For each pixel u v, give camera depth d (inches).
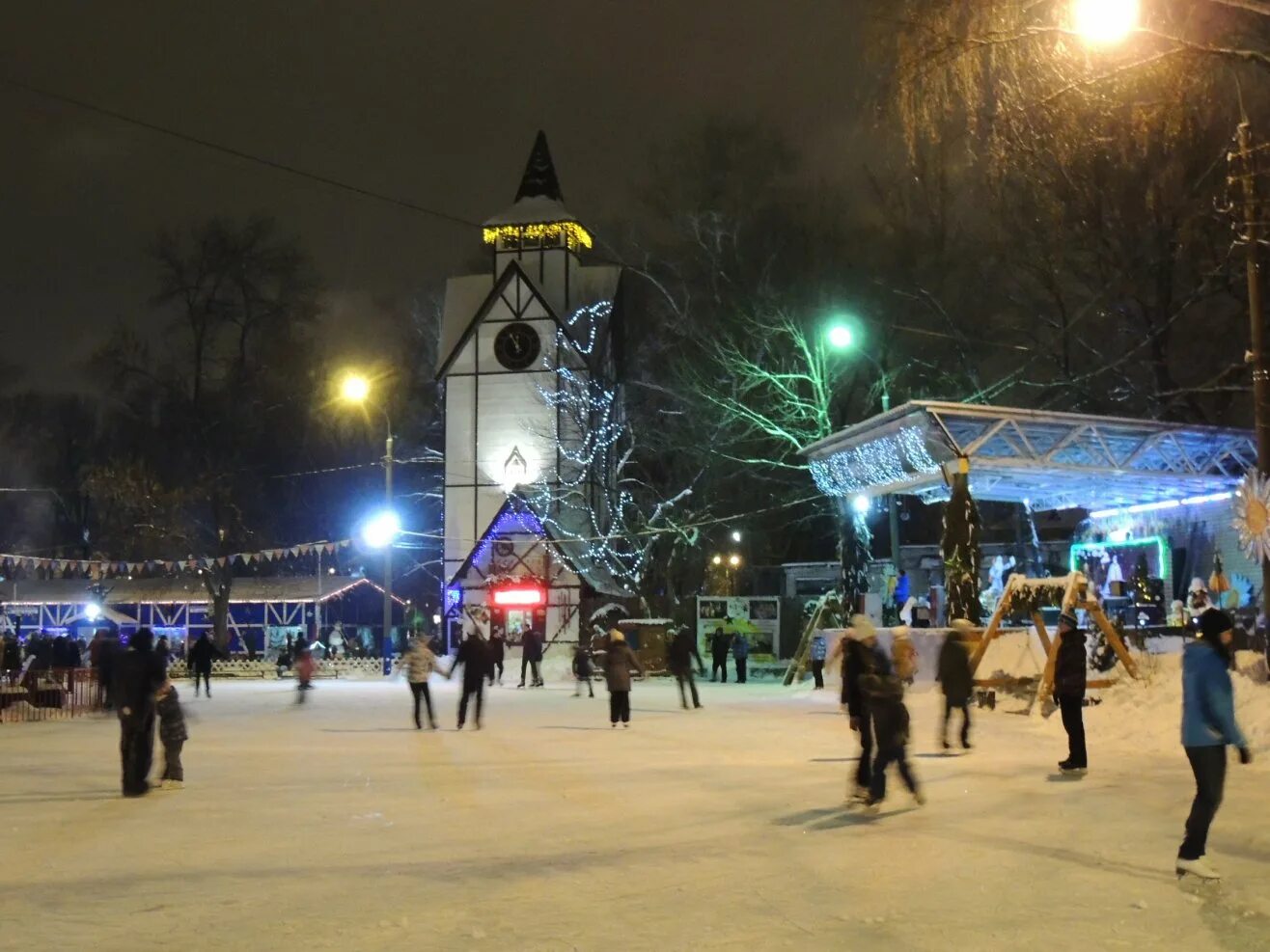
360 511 2647.6
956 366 1621.6
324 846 391.2
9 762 668.1
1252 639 863.7
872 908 296.8
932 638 968.3
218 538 2292.1
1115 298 1363.2
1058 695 550.9
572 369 2009.1
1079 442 1019.9
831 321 1590.8
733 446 1786.4
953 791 498.0
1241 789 478.6
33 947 266.2
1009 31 568.4
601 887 323.0
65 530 2837.1
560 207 2107.5
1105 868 339.3
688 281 1802.4
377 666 1926.7
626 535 1854.1
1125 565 1342.3
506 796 506.0
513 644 1899.6
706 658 1732.3
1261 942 262.5
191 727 880.9
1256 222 717.9
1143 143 597.0
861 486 1171.9
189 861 366.6
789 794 501.0
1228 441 1047.0
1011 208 1144.8
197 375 2218.3
